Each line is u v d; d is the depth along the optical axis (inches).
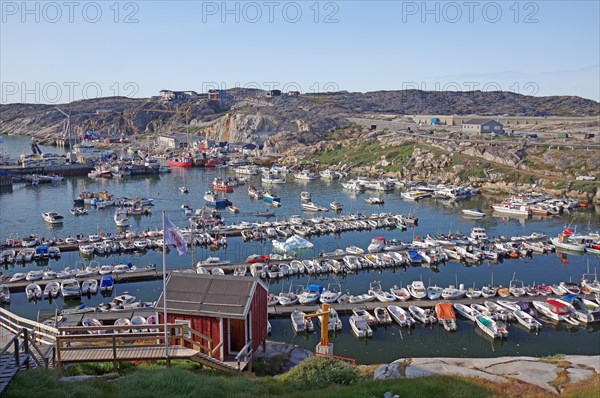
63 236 3841.0
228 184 5871.1
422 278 2878.9
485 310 2262.6
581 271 3004.4
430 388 874.1
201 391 888.9
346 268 3004.4
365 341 2052.2
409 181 6151.6
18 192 5792.3
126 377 947.3
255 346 1347.2
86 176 7057.1
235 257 3294.8
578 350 1968.5
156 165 7273.6
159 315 1288.1
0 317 1461.6
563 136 6850.4
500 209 4722.0
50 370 967.0
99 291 2655.0
